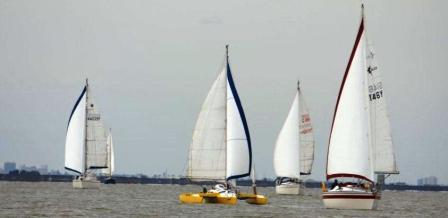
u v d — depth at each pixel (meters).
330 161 173.62
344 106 171.75
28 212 175.88
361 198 175.50
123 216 168.00
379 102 178.00
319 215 173.62
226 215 172.50
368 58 176.88
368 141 171.62
